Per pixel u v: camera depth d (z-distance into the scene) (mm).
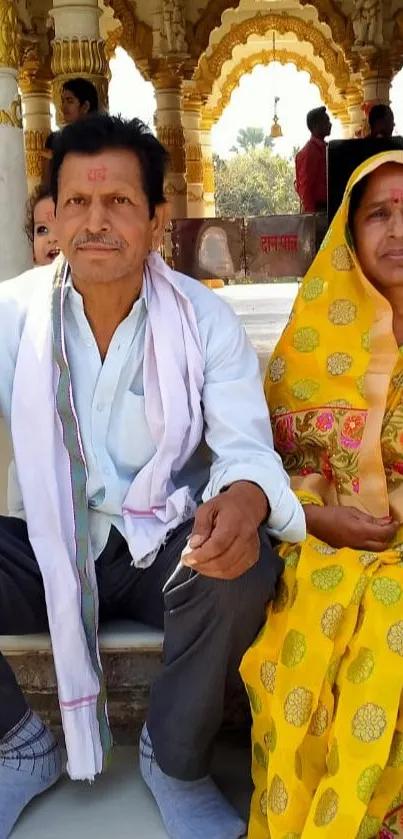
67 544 1622
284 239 9094
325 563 1597
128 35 11820
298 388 1870
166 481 1688
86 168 1553
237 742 1937
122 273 1587
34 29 11148
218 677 1513
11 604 1649
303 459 1894
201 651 1499
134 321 1660
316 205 9031
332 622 1524
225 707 1940
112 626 1771
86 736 1594
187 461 1756
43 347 1635
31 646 1736
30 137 11570
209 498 1587
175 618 1502
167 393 1640
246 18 14859
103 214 1550
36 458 1632
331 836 1385
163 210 1677
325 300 1864
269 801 1468
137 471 1728
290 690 1499
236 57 17156
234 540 1420
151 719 1597
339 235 1842
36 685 1926
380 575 1558
